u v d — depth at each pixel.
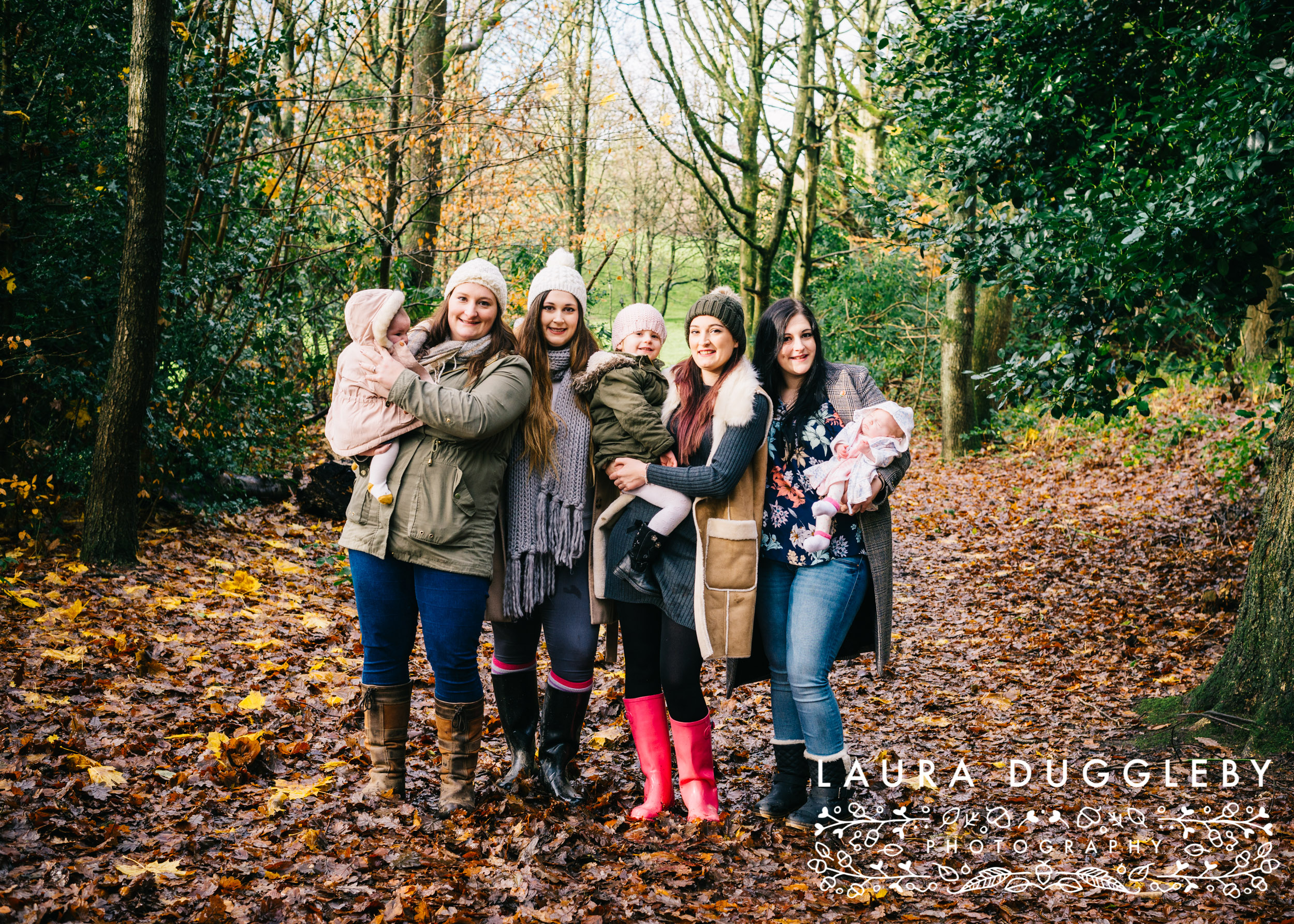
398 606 3.32
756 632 3.64
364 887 2.75
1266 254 5.01
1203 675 5.63
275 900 2.60
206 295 8.19
